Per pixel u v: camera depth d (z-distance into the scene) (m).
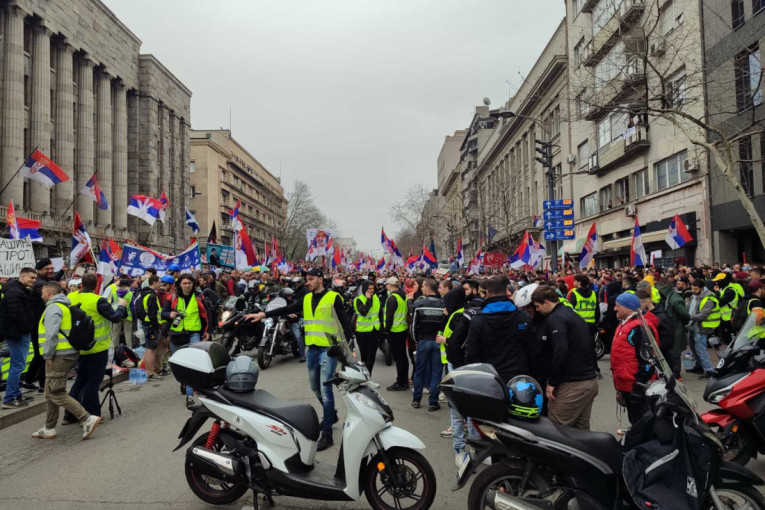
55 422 6.66
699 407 7.95
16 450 6.16
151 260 15.39
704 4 20.53
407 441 4.28
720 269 16.55
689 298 12.85
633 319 5.68
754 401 4.90
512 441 3.70
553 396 4.89
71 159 40.22
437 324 7.96
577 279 11.04
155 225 53.44
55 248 35.66
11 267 10.30
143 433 6.80
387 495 4.85
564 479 3.76
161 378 10.68
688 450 3.66
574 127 38.03
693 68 20.53
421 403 8.48
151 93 53.31
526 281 16.41
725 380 5.12
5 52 34.31
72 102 40.81
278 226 110.25
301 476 4.40
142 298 10.72
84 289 6.96
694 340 10.30
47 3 37.75
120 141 49.19
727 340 12.45
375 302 9.62
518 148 55.00
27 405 7.88
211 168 79.38
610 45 18.88
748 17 18.31
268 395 4.79
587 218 36.06
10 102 34.19
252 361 4.83
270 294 14.93
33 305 8.95
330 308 6.27
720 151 19.34
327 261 55.56
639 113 13.23
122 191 49.12
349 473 4.28
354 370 4.56
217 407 4.57
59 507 4.54
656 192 26.38
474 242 60.66
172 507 4.55
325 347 6.18
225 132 88.88
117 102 49.22
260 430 4.41
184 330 8.84
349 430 4.34
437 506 4.55
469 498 3.87
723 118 18.91
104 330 7.03
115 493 4.85
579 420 4.87
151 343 10.51
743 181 19.84
